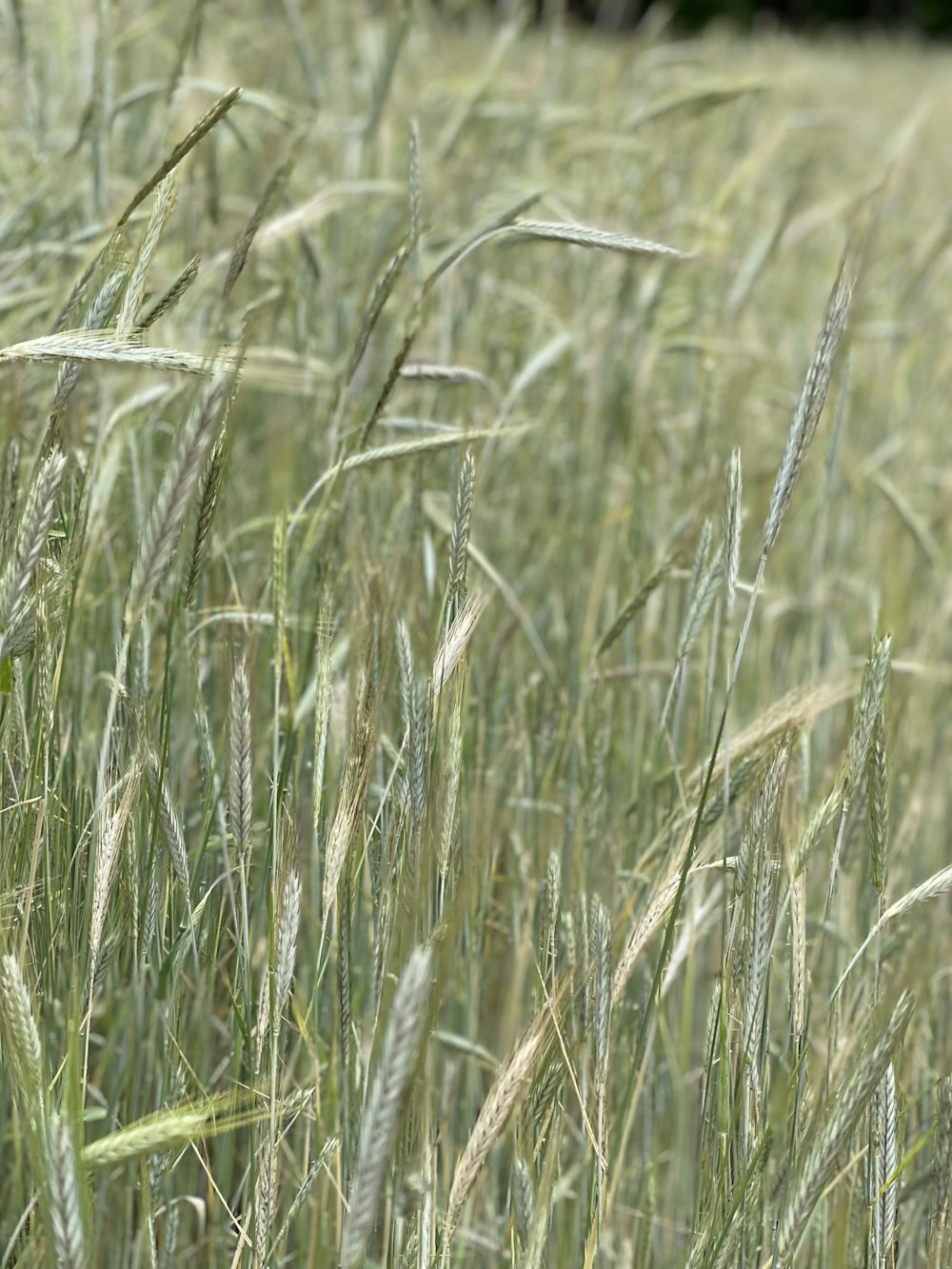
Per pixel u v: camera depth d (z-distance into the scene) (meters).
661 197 5.23
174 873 2.00
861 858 2.48
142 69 5.08
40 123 3.73
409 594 2.51
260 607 2.30
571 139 5.44
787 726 2.05
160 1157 2.02
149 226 1.77
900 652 3.69
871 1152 1.91
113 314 1.84
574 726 2.71
